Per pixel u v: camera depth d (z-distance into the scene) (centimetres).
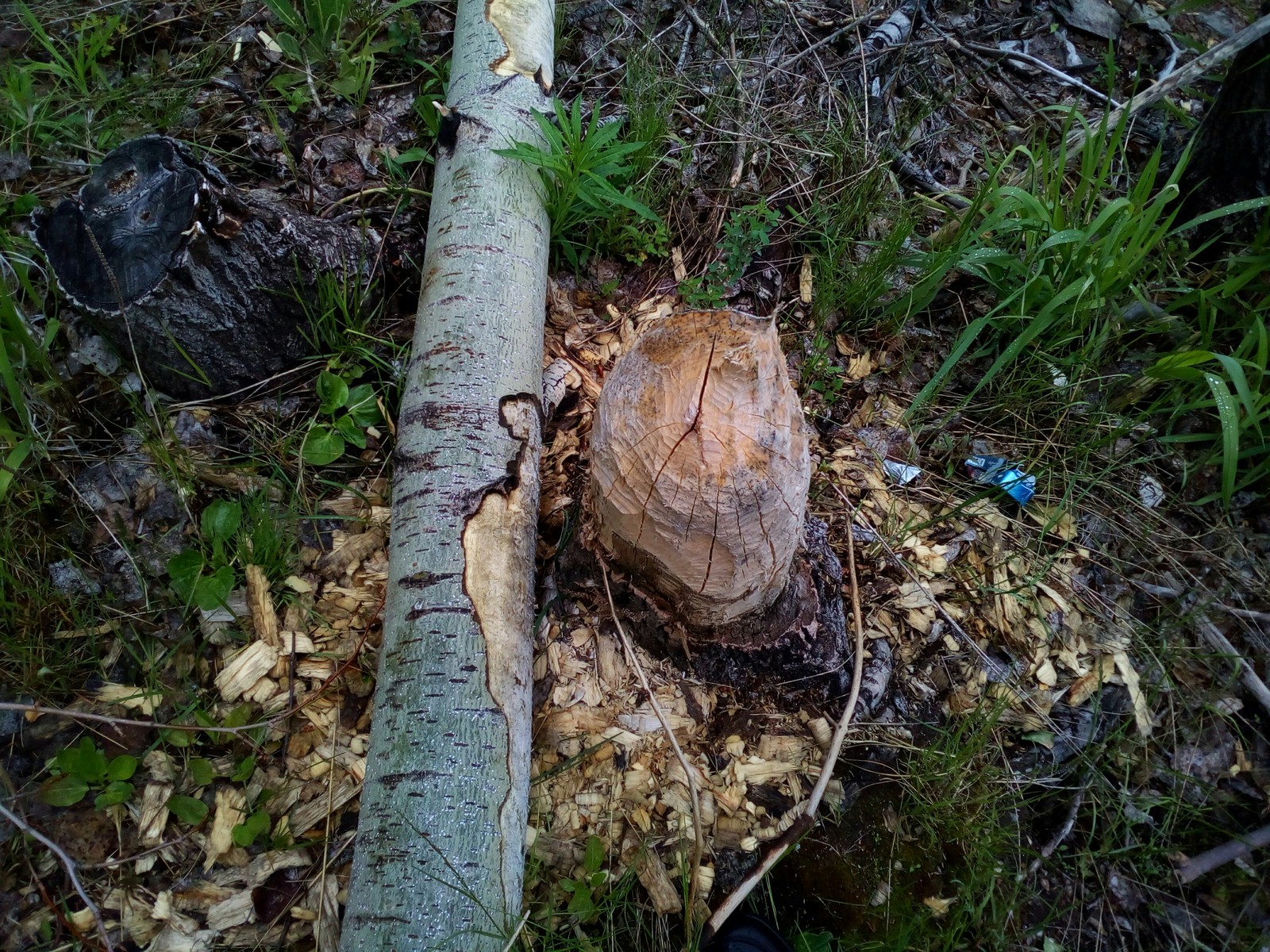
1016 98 295
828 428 229
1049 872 180
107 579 189
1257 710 200
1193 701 200
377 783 144
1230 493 208
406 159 240
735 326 135
